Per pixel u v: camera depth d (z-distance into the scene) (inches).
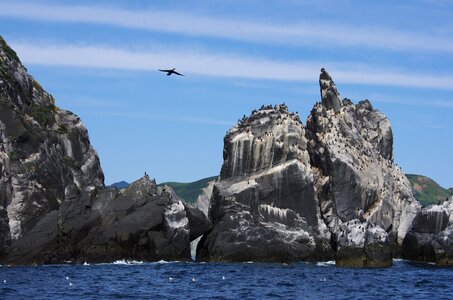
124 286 3969.0
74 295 3577.8
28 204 5856.3
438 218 5831.7
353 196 6092.5
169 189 5787.4
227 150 6215.6
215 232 5807.1
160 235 5556.1
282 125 6146.7
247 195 5866.1
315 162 6368.1
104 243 5433.1
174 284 4094.5
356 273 4894.2
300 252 5802.2
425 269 5260.8
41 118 6811.0
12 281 4151.1
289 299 3555.6
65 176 6461.6
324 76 6638.8
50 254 5383.9
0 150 5895.7
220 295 3649.1
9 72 6688.0
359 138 6451.8
